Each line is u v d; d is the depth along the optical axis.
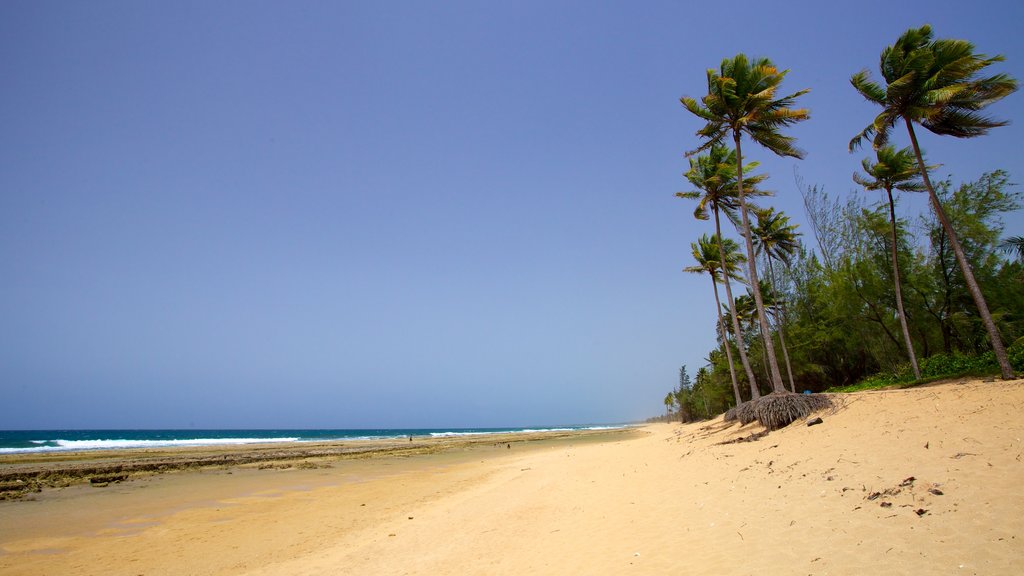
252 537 12.88
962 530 6.08
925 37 18.00
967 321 26.50
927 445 9.70
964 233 26.61
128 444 64.88
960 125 18.22
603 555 8.01
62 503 17.84
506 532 10.76
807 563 6.14
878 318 30.69
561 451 36.41
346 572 9.33
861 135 20.12
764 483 10.46
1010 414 10.11
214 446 56.19
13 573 10.34
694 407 75.38
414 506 16.23
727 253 32.72
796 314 42.56
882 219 29.86
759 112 20.56
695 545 7.64
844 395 16.91
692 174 26.88
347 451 43.34
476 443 58.56
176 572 10.22
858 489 8.41
